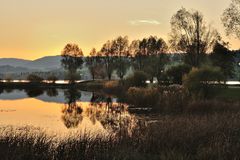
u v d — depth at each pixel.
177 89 40.59
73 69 125.62
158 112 33.62
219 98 36.72
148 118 29.50
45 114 37.62
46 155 14.02
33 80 112.31
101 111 39.53
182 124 18.64
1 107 46.34
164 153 14.02
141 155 14.17
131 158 13.84
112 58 112.50
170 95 36.28
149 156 14.22
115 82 71.44
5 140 15.42
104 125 27.67
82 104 50.38
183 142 15.41
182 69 57.78
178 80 57.81
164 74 61.62
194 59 63.34
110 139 16.11
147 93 41.78
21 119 32.84
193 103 30.55
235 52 71.12
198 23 63.44
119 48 112.12
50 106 48.09
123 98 50.97
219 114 22.61
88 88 91.69
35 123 29.69
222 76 36.91
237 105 29.66
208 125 17.78
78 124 29.12
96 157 13.91
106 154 14.07
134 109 37.47
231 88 50.22
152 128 18.30
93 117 34.09
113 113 36.00
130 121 27.64
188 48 63.47
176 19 64.25
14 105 49.72
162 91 42.19
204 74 36.66
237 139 14.94
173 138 15.77
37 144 15.10
